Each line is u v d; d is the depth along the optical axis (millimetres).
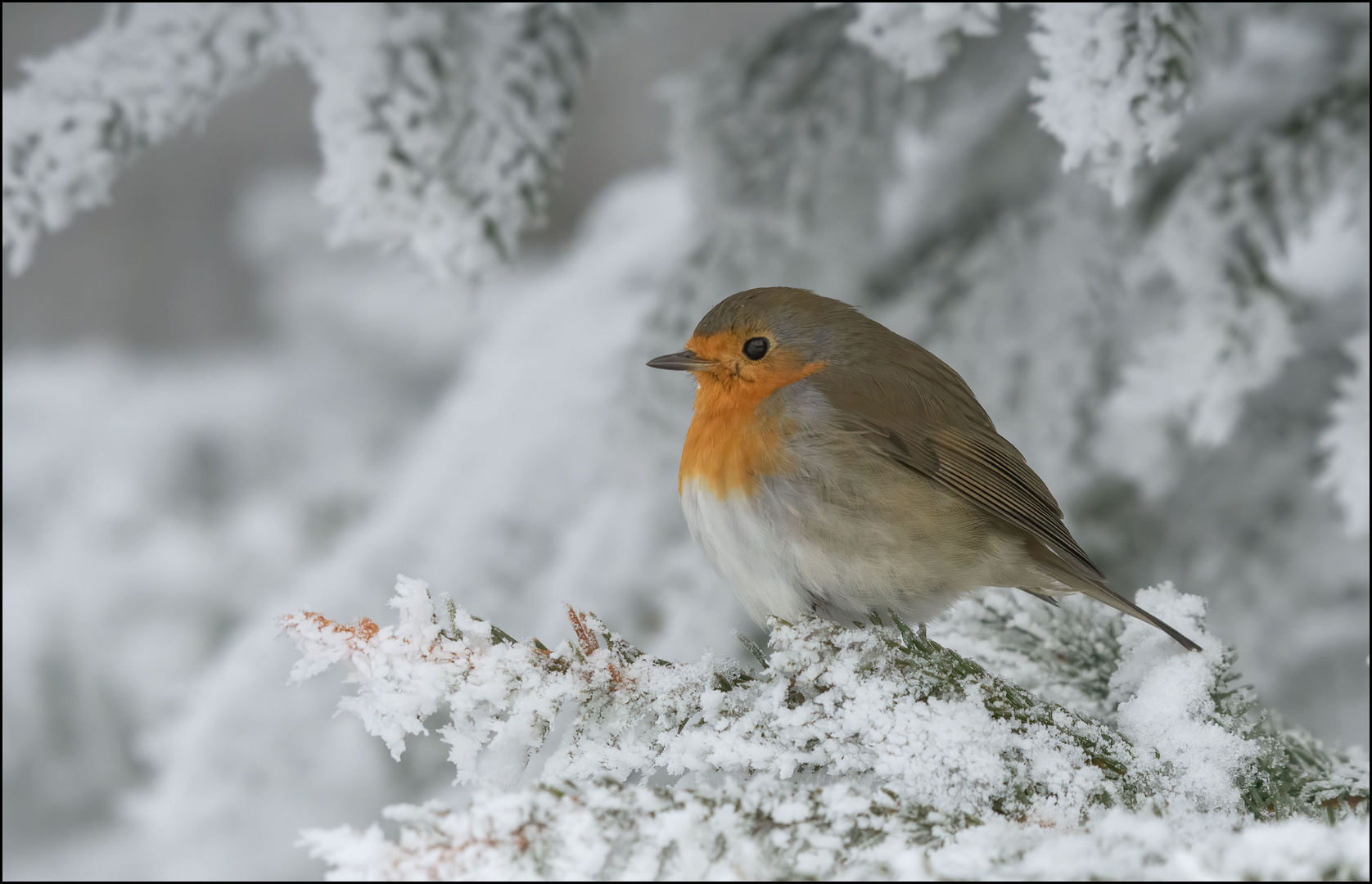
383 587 8867
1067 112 5367
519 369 9516
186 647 11102
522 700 4137
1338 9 7938
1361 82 7398
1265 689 8289
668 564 8367
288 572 11516
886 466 5770
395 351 13867
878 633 4629
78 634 11062
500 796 3385
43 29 18406
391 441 13047
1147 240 7848
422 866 3217
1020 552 5867
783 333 6090
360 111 6641
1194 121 7961
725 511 5879
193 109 6707
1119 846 3389
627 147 22984
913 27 6035
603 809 3406
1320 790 4824
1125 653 5504
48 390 12875
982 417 6359
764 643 8180
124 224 19766
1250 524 8438
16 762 10812
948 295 8422
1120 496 8641
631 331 9336
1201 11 5762
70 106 6547
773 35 8695
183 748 8641
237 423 12812
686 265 8555
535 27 7023
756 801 3541
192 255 19797
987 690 4539
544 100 6957
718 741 4215
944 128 8797
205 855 8406
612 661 4387
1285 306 7000
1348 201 7297
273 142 20875
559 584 8570
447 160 6734
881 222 8727
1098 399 8258
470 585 8789
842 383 5969
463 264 6781
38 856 10695
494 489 9055
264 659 8758
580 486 8922
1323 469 8289
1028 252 8352
